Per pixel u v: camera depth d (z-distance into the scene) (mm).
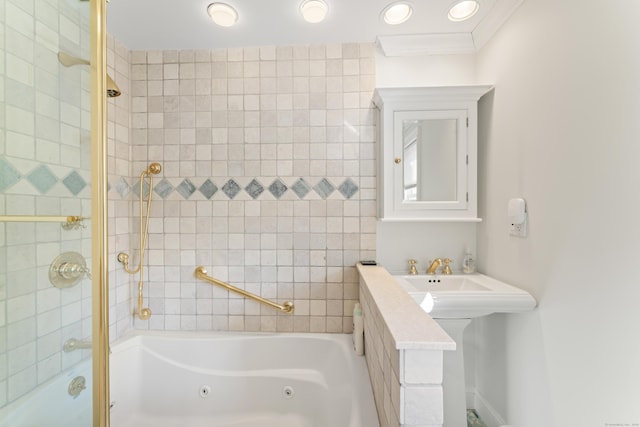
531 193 1168
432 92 1466
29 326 903
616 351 812
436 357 665
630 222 773
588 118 898
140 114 1673
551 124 1057
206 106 1668
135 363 1539
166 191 1676
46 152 893
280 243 1664
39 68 878
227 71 1659
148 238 1677
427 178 1516
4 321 902
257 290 1675
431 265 1603
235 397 1537
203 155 1674
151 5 1326
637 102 752
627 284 782
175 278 1683
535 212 1144
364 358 1319
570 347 970
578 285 938
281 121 1653
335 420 1159
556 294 1034
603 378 852
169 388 1546
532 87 1161
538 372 1122
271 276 1668
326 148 1648
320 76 1641
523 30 1217
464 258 1641
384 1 1319
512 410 1281
